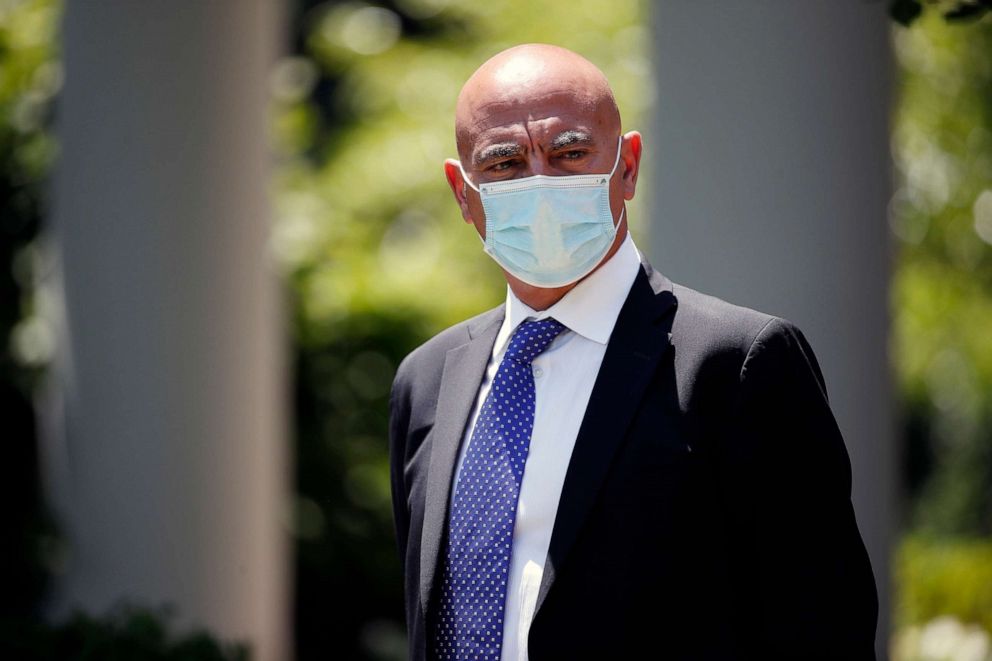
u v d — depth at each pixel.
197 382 13.57
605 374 6.64
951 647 17.19
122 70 13.36
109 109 13.40
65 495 13.87
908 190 24.33
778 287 10.84
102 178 13.45
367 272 23.27
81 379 13.58
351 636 23.12
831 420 6.61
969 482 35.75
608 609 6.27
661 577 6.26
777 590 6.41
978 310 28.09
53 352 14.45
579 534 6.35
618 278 6.93
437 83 27.16
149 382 13.43
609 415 6.49
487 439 6.84
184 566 13.45
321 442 22.50
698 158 10.93
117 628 12.68
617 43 25.41
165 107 13.40
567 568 6.34
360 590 23.06
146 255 13.42
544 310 7.08
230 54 13.73
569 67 6.90
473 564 6.65
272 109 14.93
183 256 13.49
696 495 6.36
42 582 15.52
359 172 25.80
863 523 11.26
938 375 32.31
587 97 6.82
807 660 6.29
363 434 22.64
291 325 22.58
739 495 6.40
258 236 14.40
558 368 6.85
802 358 6.58
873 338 11.16
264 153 14.64
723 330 6.56
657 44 11.16
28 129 17.67
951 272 26.50
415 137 26.12
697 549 6.34
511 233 6.83
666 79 11.08
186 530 13.47
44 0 18.06
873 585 6.59
